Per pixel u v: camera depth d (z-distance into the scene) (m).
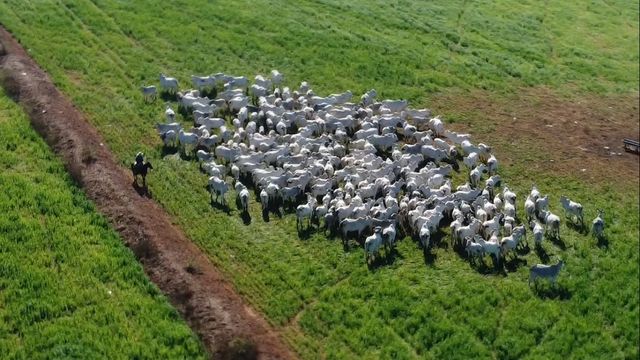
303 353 30.91
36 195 37.41
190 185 40.09
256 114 45.16
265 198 38.19
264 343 30.80
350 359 30.67
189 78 51.12
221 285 33.62
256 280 34.31
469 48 63.88
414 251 36.84
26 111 44.00
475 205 39.25
